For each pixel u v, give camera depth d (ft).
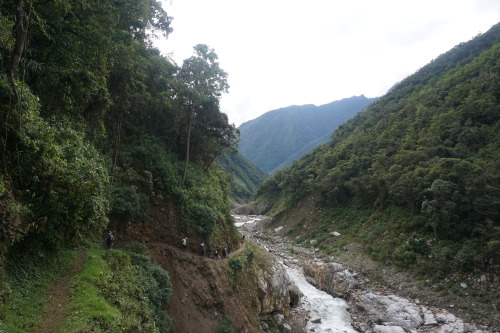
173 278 64.95
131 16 64.54
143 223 71.15
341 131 285.23
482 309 82.38
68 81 49.14
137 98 79.51
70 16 47.52
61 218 40.01
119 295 41.86
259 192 307.37
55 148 37.88
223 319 67.46
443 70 265.54
